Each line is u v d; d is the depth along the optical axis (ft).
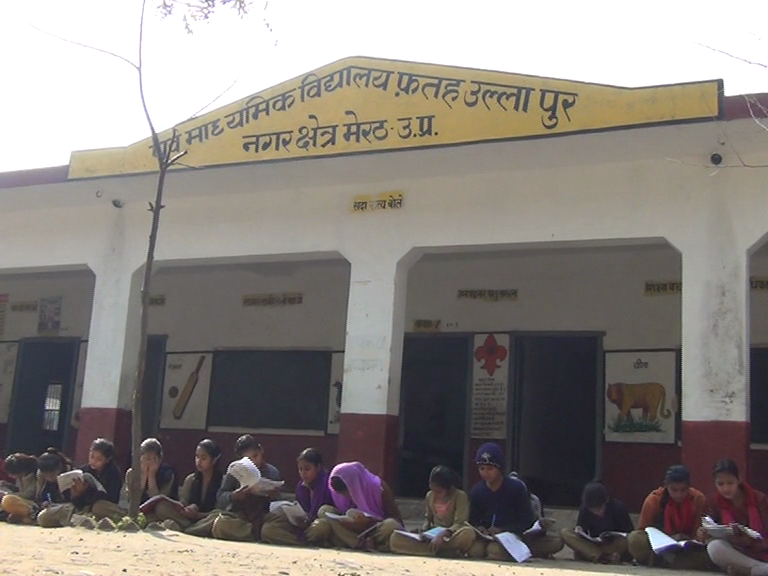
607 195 33.68
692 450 30.50
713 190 31.86
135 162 38.60
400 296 37.09
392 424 36.19
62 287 56.90
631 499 41.32
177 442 52.06
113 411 42.01
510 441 44.04
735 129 29.68
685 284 31.78
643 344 42.37
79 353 55.47
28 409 56.65
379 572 20.71
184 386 52.54
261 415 50.31
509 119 31.63
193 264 43.16
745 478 29.60
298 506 27.53
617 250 42.45
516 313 45.19
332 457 48.01
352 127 34.37
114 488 31.73
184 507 29.40
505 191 35.50
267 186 39.55
